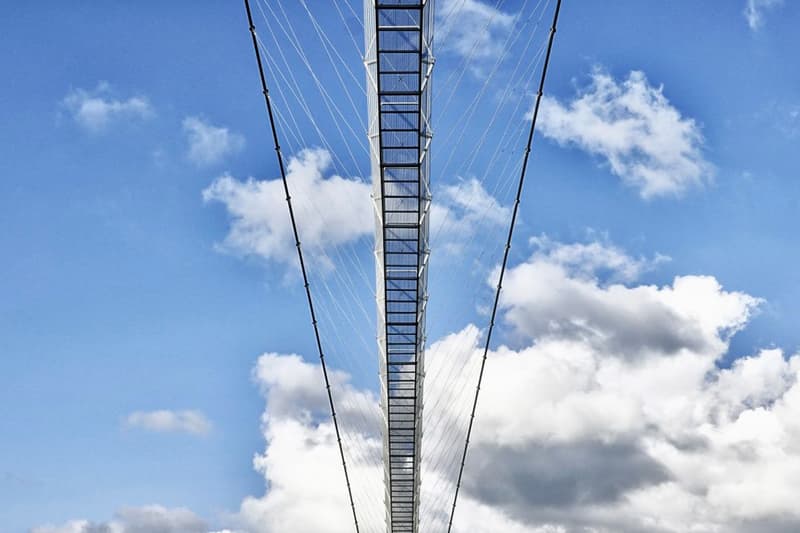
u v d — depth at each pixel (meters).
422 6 38.47
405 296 46.06
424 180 43.84
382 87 40.25
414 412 49.56
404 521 55.16
